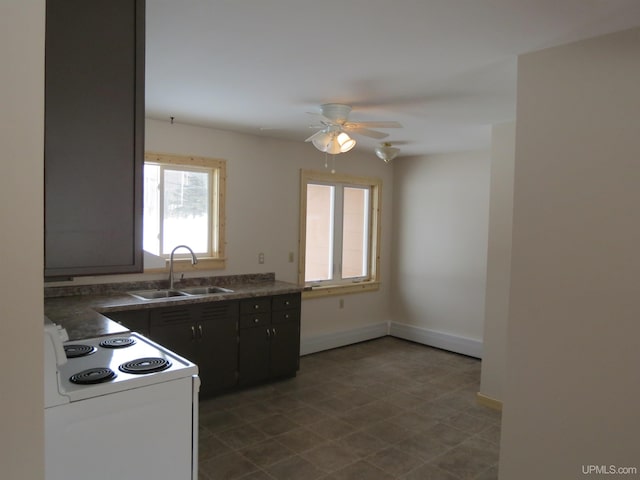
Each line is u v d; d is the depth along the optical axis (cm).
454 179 550
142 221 146
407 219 600
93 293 377
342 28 204
